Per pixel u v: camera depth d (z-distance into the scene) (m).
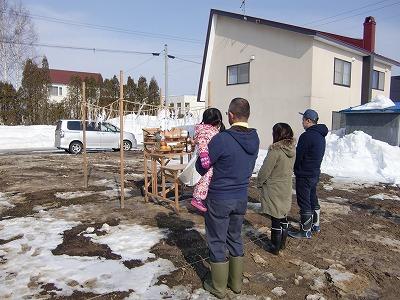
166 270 3.93
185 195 7.14
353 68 17.09
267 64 16.64
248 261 4.22
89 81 32.09
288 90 15.79
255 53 17.17
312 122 4.79
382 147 10.77
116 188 8.28
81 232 5.14
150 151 6.65
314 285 3.67
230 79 18.80
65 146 17.14
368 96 17.80
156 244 4.68
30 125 25.42
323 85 15.41
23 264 4.05
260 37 16.84
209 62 19.73
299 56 15.26
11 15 27.84
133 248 4.54
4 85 26.19
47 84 28.59
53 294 3.40
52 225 5.46
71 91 30.98
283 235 4.43
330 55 15.63
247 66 17.73
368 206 6.87
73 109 28.98
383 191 8.27
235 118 3.29
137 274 3.82
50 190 8.07
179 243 4.72
